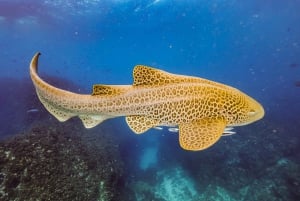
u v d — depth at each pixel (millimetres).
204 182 13180
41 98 2426
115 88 2180
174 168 14156
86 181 9688
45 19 31047
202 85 2076
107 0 25844
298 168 13078
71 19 31469
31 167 8695
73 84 24422
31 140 10016
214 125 2018
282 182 12508
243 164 13727
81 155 10672
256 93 36781
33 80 2285
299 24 50438
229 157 14078
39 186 8336
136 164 14680
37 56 2371
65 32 38906
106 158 11836
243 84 49781
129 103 2113
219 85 2152
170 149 15562
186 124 2055
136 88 2131
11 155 8781
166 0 28328
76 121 13906
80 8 27391
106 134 14953
